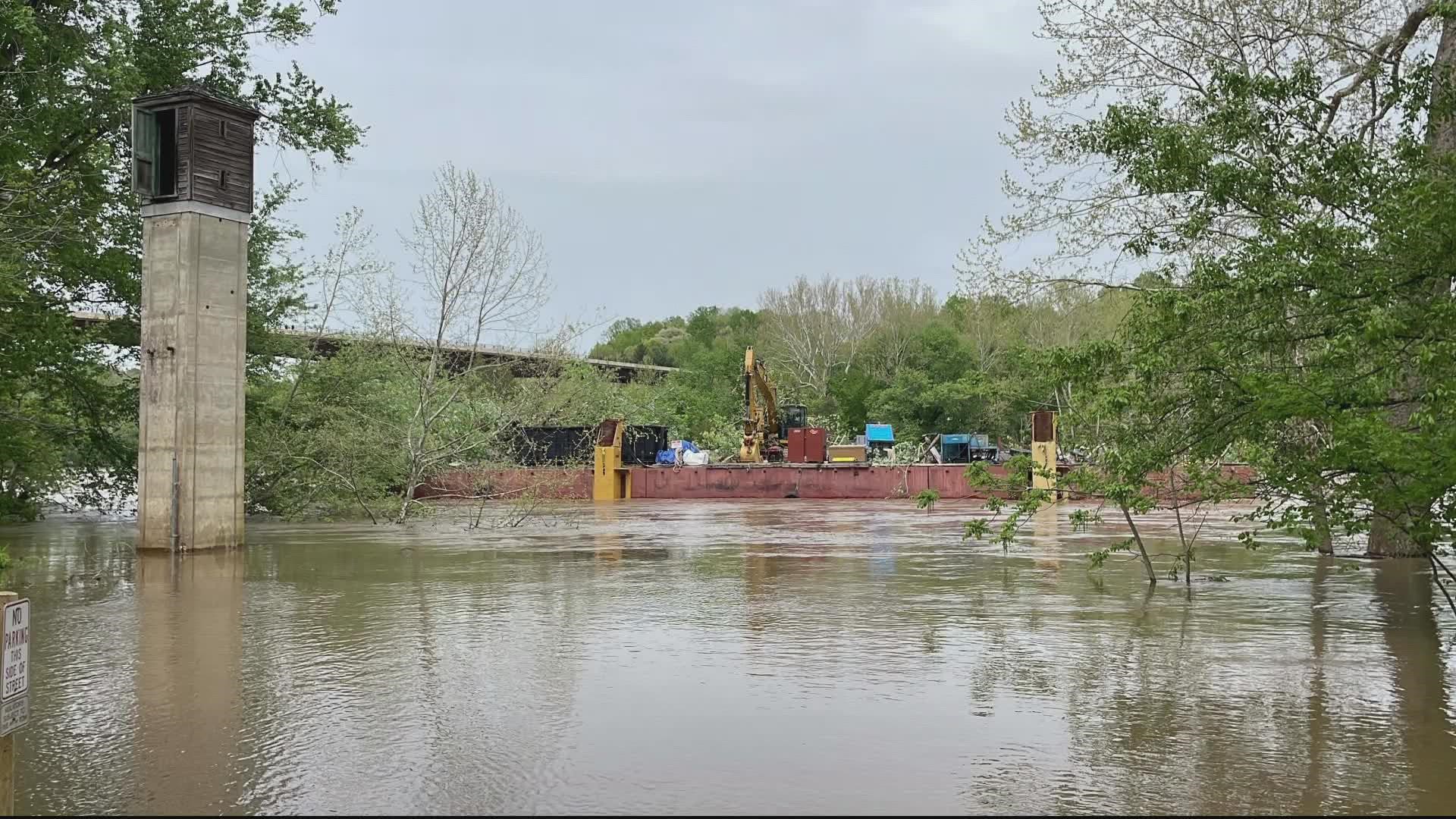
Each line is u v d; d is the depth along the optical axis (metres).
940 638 9.27
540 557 17.17
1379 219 9.24
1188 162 10.40
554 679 7.68
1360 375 8.96
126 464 26.31
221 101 19.19
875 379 68.25
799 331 77.56
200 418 18.77
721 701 6.97
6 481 26.77
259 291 27.84
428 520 27.17
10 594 5.05
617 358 103.50
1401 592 12.10
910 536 21.53
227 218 19.41
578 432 44.25
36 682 7.68
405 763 5.66
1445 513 8.92
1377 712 6.63
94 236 22.73
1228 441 10.52
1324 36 15.97
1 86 20.86
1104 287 18.81
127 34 21.83
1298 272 9.05
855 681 7.55
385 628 9.97
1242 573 14.09
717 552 17.92
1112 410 10.46
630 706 6.85
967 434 59.91
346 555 17.58
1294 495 11.74
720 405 69.88
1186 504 12.54
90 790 5.27
